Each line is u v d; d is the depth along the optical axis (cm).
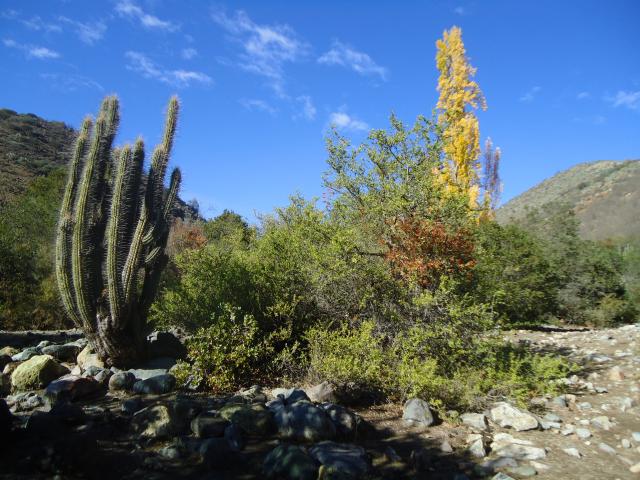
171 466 353
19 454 348
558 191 5091
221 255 745
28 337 893
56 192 1362
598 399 530
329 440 393
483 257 664
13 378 538
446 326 527
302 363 564
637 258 1303
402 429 439
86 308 593
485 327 531
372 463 366
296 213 762
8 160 2820
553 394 509
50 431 381
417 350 521
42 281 1126
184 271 852
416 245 578
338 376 500
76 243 583
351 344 514
